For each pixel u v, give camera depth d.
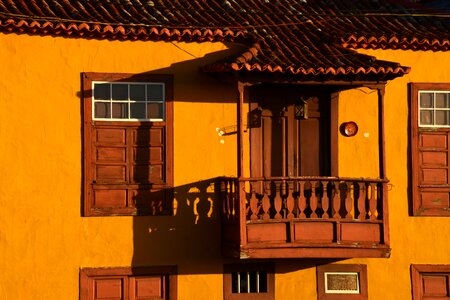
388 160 26.88
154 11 26.48
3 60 24.94
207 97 26.05
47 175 25.02
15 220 24.75
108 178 25.38
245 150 26.31
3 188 24.73
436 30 27.73
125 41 25.62
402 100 27.05
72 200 25.11
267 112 26.53
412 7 29.20
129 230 25.39
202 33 25.78
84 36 25.36
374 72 24.94
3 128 24.83
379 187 25.36
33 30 24.98
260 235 24.59
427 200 26.97
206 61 26.06
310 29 27.09
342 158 26.73
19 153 24.88
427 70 27.20
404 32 27.41
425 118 27.17
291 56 25.39
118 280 25.34
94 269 25.12
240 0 28.20
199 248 25.75
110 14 25.84
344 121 26.80
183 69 25.94
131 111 25.61
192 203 25.78
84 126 25.27
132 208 25.44
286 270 26.20
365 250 25.12
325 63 25.06
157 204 25.59
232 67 24.33
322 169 26.77
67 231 25.03
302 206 24.95
